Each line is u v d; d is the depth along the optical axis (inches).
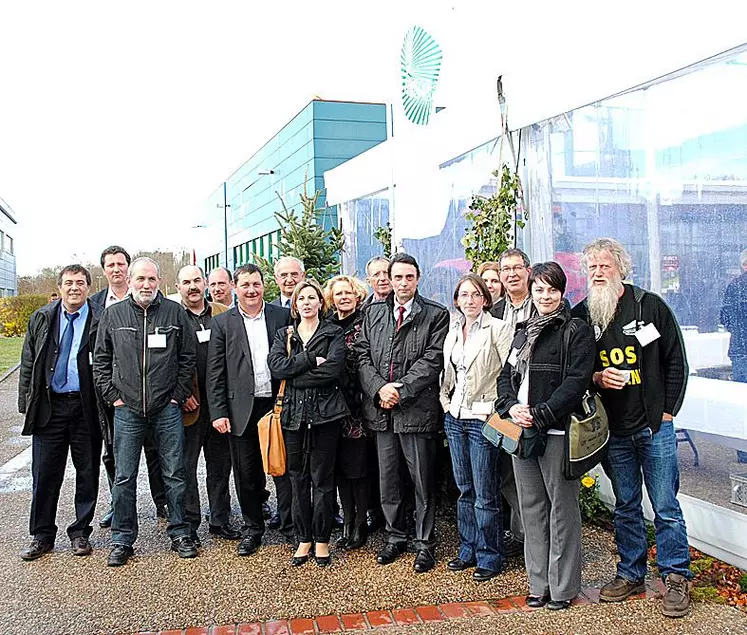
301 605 167.3
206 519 240.2
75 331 209.2
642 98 196.5
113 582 183.9
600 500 218.7
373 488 215.8
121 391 197.8
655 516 162.9
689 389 186.2
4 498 268.7
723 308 175.5
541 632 150.2
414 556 196.9
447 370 187.0
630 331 159.0
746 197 167.6
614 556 189.9
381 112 643.5
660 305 159.3
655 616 155.3
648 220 197.5
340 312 213.8
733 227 171.8
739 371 171.5
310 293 194.5
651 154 195.0
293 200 704.4
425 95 335.6
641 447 161.6
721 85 172.4
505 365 168.4
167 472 205.9
